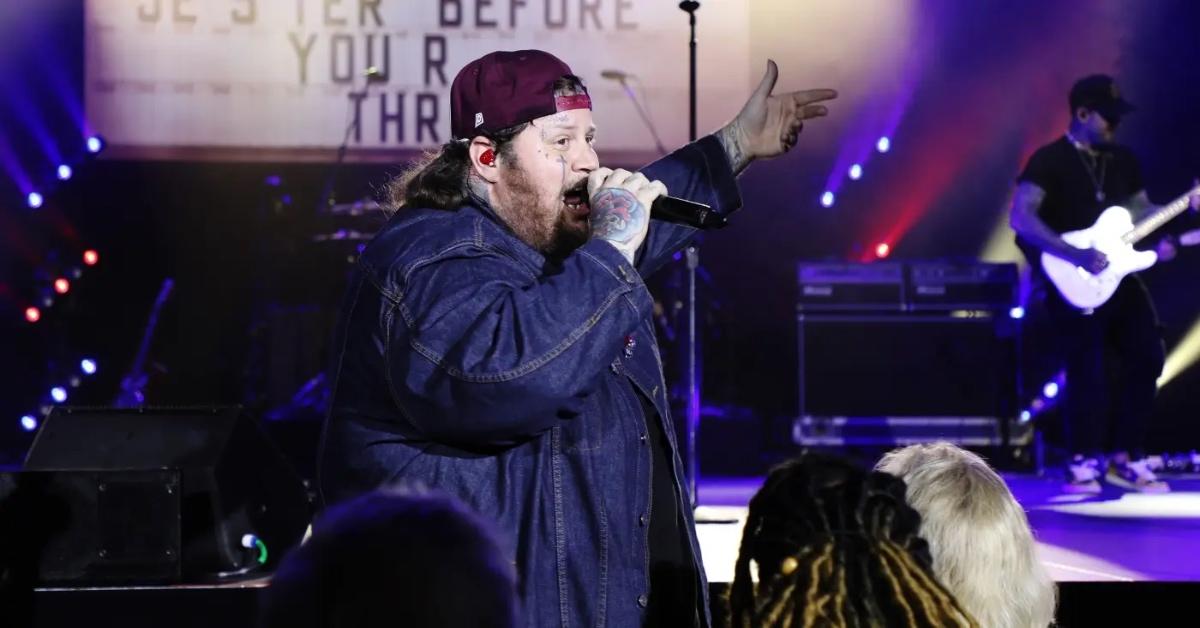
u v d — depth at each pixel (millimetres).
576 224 2928
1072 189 8445
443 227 2816
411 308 2678
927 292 9875
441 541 1504
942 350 9883
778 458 10641
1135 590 4637
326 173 12602
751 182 12781
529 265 2842
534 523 2713
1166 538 6051
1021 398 9875
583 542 2734
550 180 2883
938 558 2527
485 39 11820
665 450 2938
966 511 2543
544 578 2703
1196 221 10242
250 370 11703
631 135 11773
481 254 2766
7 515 3980
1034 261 8438
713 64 11812
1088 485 8156
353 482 2797
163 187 12664
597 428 2785
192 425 4336
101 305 12469
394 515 1524
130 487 4047
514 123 2861
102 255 12594
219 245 12711
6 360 11703
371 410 2795
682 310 8719
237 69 11844
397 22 11844
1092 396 8227
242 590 3959
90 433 4289
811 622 2037
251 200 12680
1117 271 8148
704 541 5867
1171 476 9773
